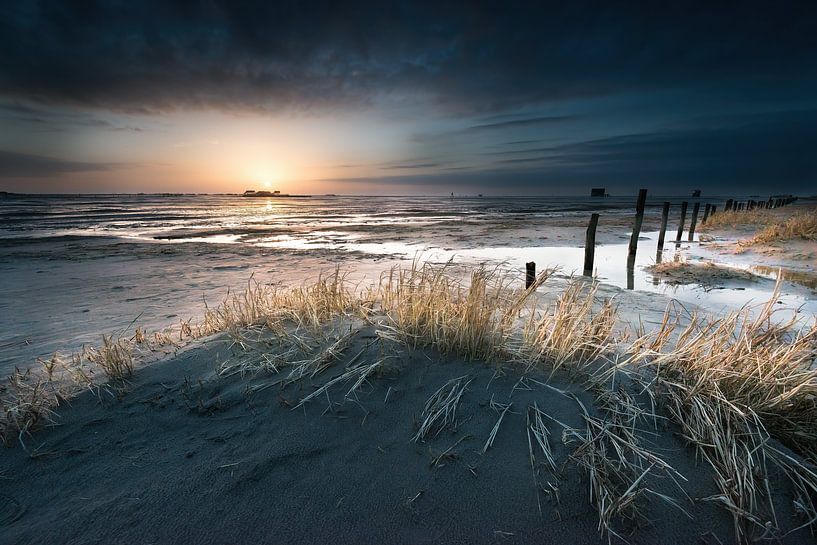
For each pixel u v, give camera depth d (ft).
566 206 200.44
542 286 24.81
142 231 72.23
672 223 85.56
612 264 37.78
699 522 5.96
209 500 6.15
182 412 8.05
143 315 19.04
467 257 40.24
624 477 6.44
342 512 5.98
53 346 14.29
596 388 8.40
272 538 5.61
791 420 7.63
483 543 5.60
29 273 30.78
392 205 244.22
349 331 10.66
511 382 8.59
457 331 9.59
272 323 11.62
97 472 6.68
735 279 28.50
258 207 202.39
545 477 6.48
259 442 7.26
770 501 6.15
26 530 5.66
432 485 6.40
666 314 10.43
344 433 7.43
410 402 8.08
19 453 7.04
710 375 8.32
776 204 138.41
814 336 9.44
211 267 33.63
